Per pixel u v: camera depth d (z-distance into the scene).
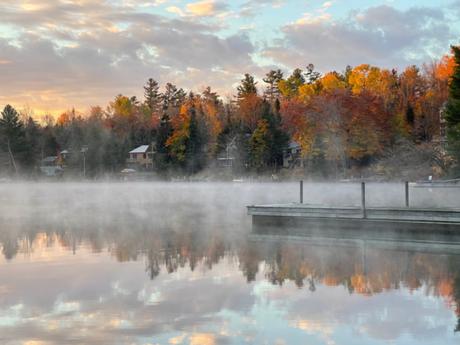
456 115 49.69
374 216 20.52
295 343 8.02
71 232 21.17
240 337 8.25
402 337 8.27
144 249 16.75
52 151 113.94
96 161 102.19
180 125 94.56
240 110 108.38
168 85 147.50
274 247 17.08
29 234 20.55
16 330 8.59
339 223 21.31
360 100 75.75
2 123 92.50
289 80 129.75
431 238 19.23
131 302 10.23
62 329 8.63
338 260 14.74
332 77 110.31
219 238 19.41
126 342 8.05
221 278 12.41
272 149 83.88
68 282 11.97
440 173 63.84
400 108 84.19
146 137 110.94
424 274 12.74
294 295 10.79
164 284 11.77
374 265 13.92
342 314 9.43
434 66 93.31
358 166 77.06
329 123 74.75
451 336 8.30
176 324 8.88
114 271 13.23
